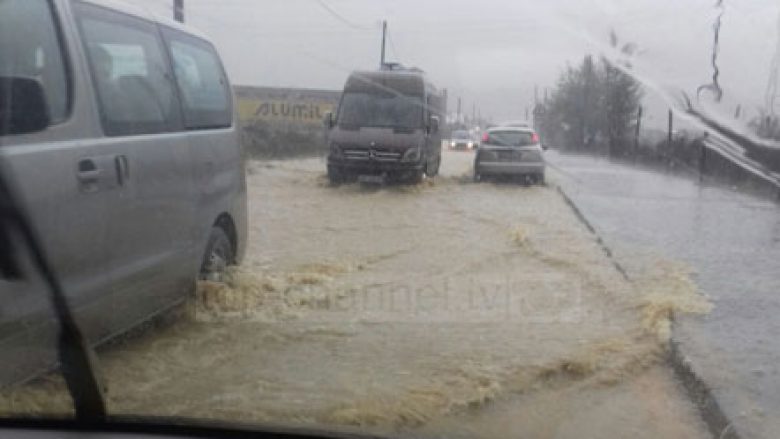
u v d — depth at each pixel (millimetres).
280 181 16125
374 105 15570
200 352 5023
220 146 6094
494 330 5848
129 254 4598
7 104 3812
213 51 6527
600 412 4344
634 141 17094
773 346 5469
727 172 13812
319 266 7789
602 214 12172
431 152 16250
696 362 5070
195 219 5516
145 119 4961
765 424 4152
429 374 4809
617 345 5516
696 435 4062
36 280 3803
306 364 4922
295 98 20438
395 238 9781
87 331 4223
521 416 4238
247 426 3379
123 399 4176
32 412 3484
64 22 4316
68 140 4121
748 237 10078
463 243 9508
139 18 5227
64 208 3994
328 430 3461
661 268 8109
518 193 14922
